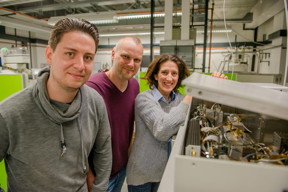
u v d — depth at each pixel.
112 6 5.87
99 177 0.94
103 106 0.90
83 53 0.67
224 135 0.80
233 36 7.80
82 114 0.78
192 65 3.72
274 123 0.88
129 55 1.07
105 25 6.96
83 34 0.66
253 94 0.49
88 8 5.73
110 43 9.66
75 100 0.74
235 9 5.81
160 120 0.96
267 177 0.47
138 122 1.12
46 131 0.69
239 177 0.48
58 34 0.65
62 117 0.69
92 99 0.84
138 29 7.73
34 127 0.68
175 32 4.14
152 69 1.21
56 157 0.72
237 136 0.80
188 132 0.75
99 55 9.82
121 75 1.11
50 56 0.69
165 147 1.09
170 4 3.79
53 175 0.72
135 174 1.09
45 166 0.71
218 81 0.67
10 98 0.67
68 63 0.66
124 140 1.19
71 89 0.70
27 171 0.70
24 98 0.67
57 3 5.34
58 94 0.71
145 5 5.49
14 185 0.73
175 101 1.24
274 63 5.37
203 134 0.83
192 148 0.60
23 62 2.45
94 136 0.87
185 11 3.77
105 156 0.94
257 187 0.48
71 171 0.77
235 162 0.48
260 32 7.07
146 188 1.15
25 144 0.67
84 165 0.81
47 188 0.73
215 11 5.98
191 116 1.11
